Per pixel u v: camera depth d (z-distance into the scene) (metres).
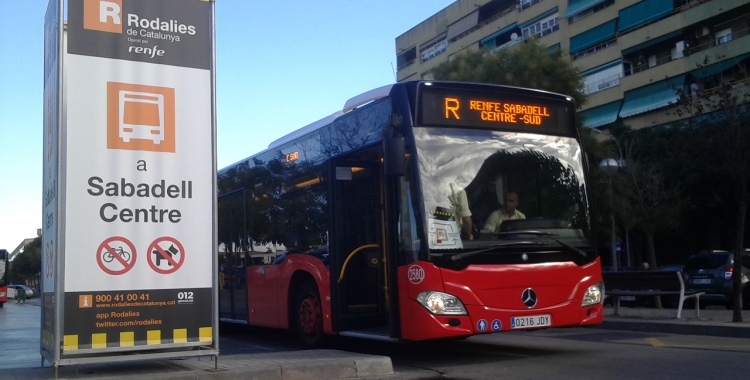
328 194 9.91
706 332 11.82
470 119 8.68
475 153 8.58
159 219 7.05
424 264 7.98
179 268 7.09
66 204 6.65
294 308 10.96
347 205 9.68
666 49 39.75
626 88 40.84
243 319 12.55
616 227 27.59
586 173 9.28
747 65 33.94
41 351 7.38
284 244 11.10
